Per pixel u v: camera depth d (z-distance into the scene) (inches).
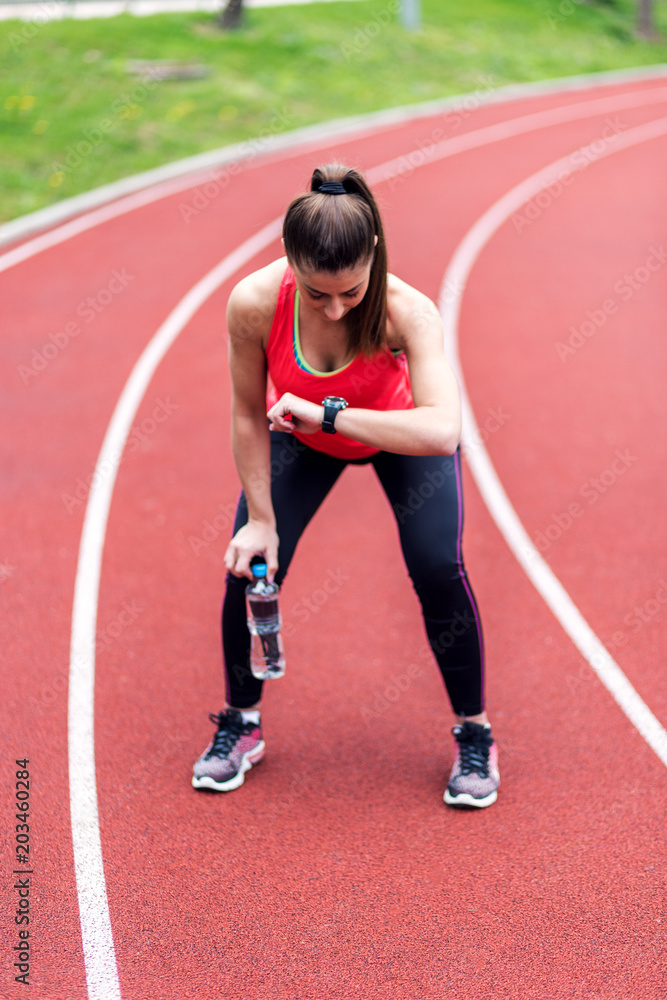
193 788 110.4
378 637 139.7
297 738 118.9
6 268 344.8
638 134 608.4
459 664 103.9
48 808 106.8
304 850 100.8
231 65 633.6
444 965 86.4
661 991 83.1
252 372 95.7
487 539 168.4
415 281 330.0
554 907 92.6
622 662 132.2
